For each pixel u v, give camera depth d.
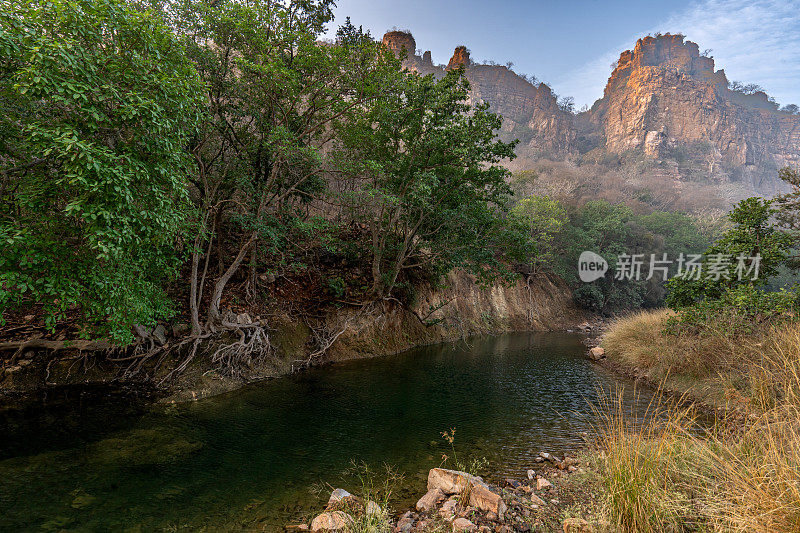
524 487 5.21
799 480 3.15
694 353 10.38
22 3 4.87
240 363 10.38
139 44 5.78
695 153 108.50
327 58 10.28
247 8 8.98
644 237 39.94
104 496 4.88
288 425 7.62
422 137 13.13
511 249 15.55
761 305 9.80
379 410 8.77
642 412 8.56
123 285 6.52
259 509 4.73
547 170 70.75
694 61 171.00
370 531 3.90
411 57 116.12
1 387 7.66
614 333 15.95
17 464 5.51
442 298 20.62
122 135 5.98
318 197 13.73
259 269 13.70
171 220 6.49
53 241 5.74
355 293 15.23
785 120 148.00
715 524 3.23
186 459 6.00
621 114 120.00
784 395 6.24
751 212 11.26
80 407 7.59
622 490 3.77
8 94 5.55
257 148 11.18
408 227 14.81
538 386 11.29
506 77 135.88
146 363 9.28
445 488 5.01
